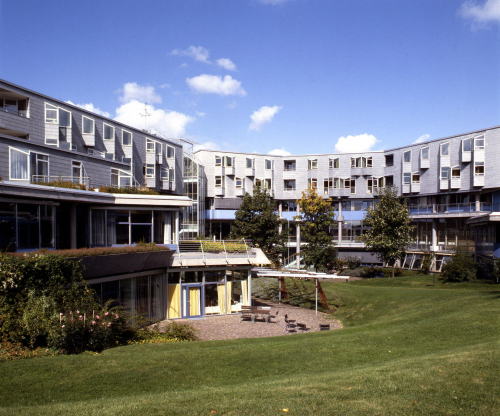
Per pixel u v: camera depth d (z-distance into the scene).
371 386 9.17
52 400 10.11
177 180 51.09
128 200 23.36
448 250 46.47
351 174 57.38
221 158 58.94
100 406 8.82
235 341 16.84
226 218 58.72
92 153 38.03
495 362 10.28
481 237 41.06
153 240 25.23
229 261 26.77
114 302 21.61
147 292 24.42
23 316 13.80
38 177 21.80
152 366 12.57
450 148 48.16
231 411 7.98
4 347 13.33
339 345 14.91
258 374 12.15
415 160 52.06
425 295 27.89
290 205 60.91
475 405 7.84
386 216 41.06
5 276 13.85
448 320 17.48
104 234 23.36
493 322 16.42
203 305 26.33
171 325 20.08
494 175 43.81
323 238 40.94
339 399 8.42
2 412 8.59
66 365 12.34
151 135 46.31
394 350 14.09
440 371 9.91
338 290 34.03
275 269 32.91
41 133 33.84
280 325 23.66
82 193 20.25
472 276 36.41
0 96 32.62
